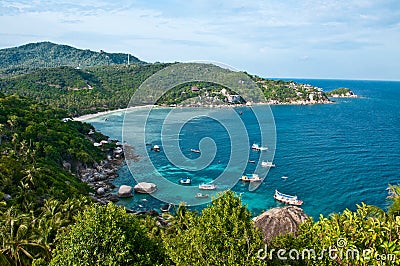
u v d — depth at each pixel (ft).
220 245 41.50
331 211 176.24
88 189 198.90
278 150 288.51
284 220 62.13
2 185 148.66
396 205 78.07
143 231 51.11
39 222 105.40
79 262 42.70
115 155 275.59
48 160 210.59
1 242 86.74
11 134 229.45
